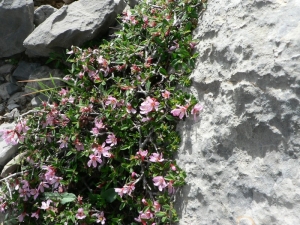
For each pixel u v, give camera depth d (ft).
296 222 2.24
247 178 2.38
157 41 2.76
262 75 2.39
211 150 2.49
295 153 2.31
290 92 2.33
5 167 2.84
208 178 2.48
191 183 2.52
